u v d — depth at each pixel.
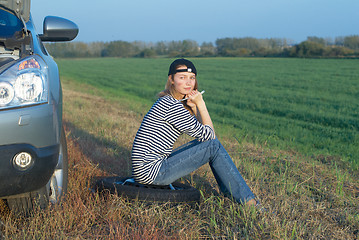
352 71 38.62
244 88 25.23
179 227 2.91
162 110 3.15
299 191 3.88
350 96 20.08
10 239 2.60
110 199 3.22
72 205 3.16
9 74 2.45
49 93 2.64
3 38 2.83
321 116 13.35
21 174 2.40
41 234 2.71
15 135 2.38
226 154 3.27
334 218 3.31
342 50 76.81
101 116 8.96
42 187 2.78
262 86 26.53
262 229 2.83
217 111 15.32
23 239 2.61
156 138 3.18
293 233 2.74
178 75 3.22
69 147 5.07
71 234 2.76
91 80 33.50
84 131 6.77
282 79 31.53
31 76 2.52
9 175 2.36
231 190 3.22
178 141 6.34
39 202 2.86
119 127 7.62
